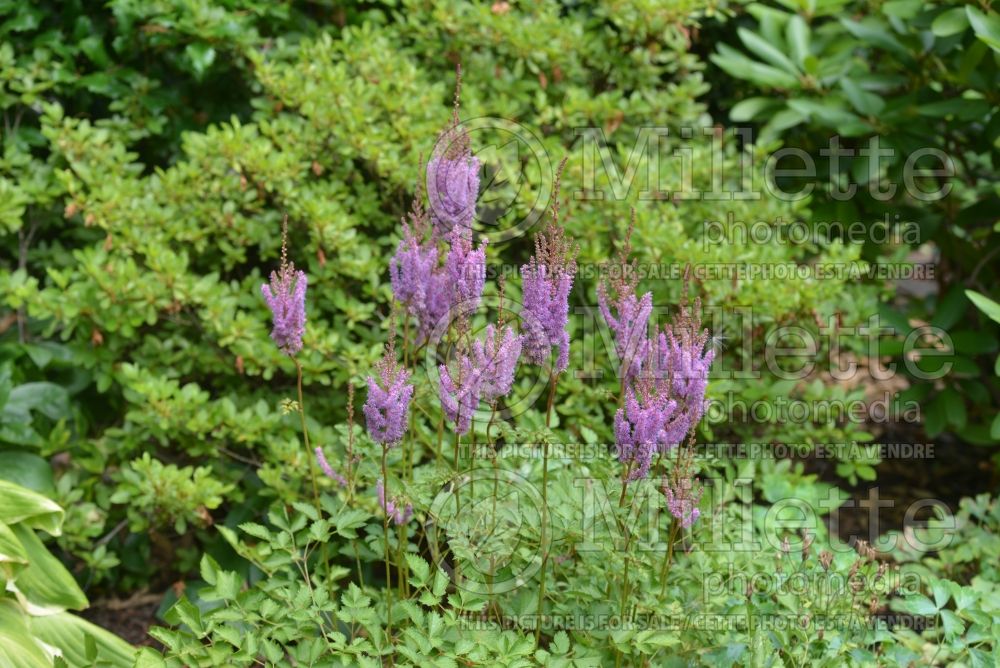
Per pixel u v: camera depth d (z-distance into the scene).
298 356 3.94
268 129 4.25
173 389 3.88
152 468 3.77
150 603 4.17
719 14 4.86
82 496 4.07
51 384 4.14
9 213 4.16
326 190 4.20
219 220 4.15
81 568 4.14
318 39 4.48
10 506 3.29
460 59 4.76
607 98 4.54
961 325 5.29
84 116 4.80
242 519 4.06
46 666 2.99
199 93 4.83
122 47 4.63
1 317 4.68
